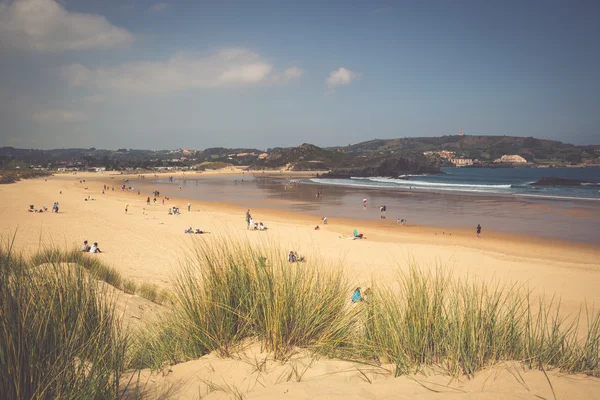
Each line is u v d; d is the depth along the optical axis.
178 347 3.52
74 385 2.30
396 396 2.36
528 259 20.45
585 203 49.22
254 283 3.76
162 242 21.64
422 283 3.61
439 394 2.35
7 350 2.18
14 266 2.92
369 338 3.39
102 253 17.75
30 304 2.57
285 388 2.58
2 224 26.98
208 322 3.50
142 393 2.63
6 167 175.88
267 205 52.75
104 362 2.72
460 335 2.96
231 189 85.69
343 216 41.09
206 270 3.93
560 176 132.62
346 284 4.36
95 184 102.38
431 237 28.81
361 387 2.53
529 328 3.47
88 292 3.31
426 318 3.17
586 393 2.31
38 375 2.29
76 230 25.53
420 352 3.01
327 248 22.56
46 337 2.48
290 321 3.46
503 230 31.58
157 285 10.75
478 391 2.39
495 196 59.28
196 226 31.22
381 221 37.22
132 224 30.72
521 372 2.68
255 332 3.57
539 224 34.22
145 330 4.13
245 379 2.79
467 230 31.86
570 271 17.33
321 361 3.09
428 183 92.88
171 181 122.12
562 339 3.13
